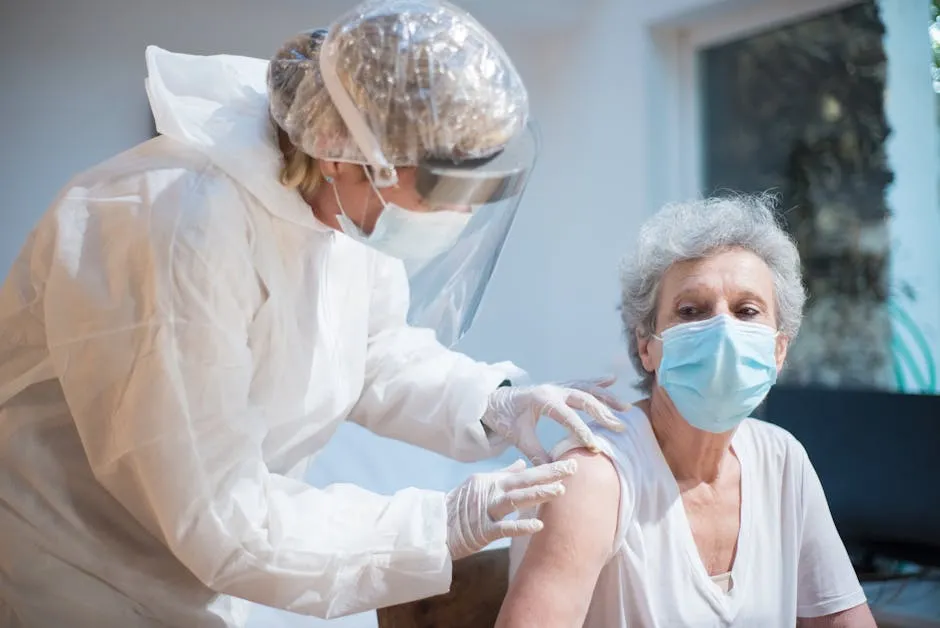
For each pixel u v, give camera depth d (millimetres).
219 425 1208
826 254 3180
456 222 1248
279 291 1354
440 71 1155
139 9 3086
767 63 3334
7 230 2963
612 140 3670
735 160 3475
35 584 1320
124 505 1273
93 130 3049
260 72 1450
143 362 1174
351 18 1222
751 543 1430
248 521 1215
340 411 1525
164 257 1182
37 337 1301
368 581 1245
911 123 2932
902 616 1656
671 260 1404
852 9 3057
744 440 1509
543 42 3947
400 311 1756
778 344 1435
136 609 1371
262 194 1298
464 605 1544
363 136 1155
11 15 2922
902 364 2990
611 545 1319
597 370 3770
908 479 1892
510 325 3951
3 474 1307
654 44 3541
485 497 1261
